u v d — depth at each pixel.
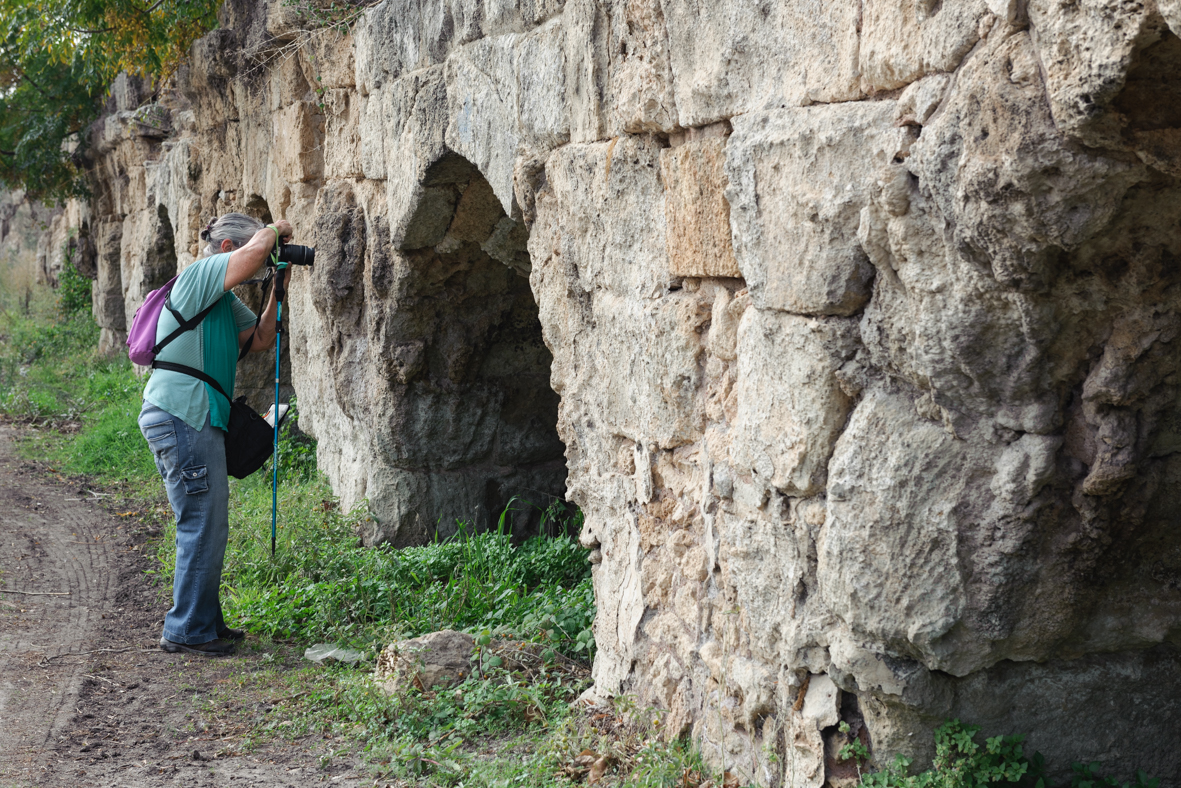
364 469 7.03
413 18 5.50
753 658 3.03
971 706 2.57
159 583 6.46
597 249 3.88
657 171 3.44
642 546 3.71
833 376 2.55
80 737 4.06
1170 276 2.11
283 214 8.29
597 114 3.74
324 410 7.86
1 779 3.62
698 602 3.37
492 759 3.72
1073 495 2.34
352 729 4.11
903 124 2.27
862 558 2.46
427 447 6.70
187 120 11.78
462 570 6.12
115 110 15.48
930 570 2.40
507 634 4.83
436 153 5.29
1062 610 2.44
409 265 6.11
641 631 3.75
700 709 3.37
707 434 3.26
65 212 23.70
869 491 2.45
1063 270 2.12
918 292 2.27
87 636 5.42
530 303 6.63
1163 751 2.70
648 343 3.51
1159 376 2.22
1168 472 2.33
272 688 4.69
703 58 3.01
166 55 10.76
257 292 9.62
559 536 6.83
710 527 3.24
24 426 12.30
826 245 2.47
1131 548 2.44
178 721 4.27
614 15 3.58
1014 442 2.33
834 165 2.44
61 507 8.51
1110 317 2.20
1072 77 1.81
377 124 6.10
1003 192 1.98
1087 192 1.94
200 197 10.87
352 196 6.75
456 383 6.68
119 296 17.09
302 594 5.84
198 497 5.09
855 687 2.60
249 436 5.30
